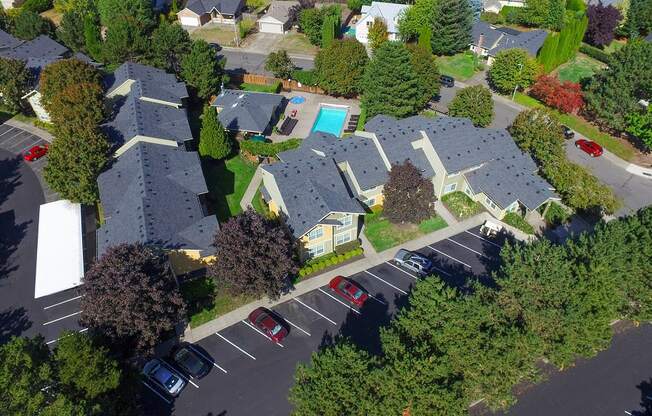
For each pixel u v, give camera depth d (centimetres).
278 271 4147
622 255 3844
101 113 6062
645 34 10250
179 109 6581
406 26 9325
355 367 3180
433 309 3419
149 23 10106
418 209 5191
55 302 4575
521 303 3644
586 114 7462
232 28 10856
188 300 4494
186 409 3728
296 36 10488
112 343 3641
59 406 2977
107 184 5156
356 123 7281
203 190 5228
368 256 5062
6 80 6906
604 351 4144
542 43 9188
